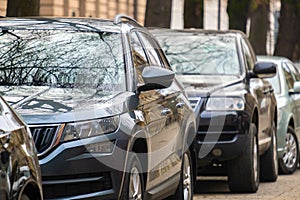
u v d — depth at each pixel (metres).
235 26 32.56
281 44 35.19
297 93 22.45
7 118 8.96
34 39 12.59
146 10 24.70
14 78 12.00
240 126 16.67
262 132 18.42
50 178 10.39
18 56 12.34
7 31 12.76
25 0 18.25
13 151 8.62
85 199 10.50
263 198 16.56
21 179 8.69
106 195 10.64
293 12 34.88
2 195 8.23
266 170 19.39
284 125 21.06
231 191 17.36
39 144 10.44
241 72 18.27
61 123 10.54
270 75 18.48
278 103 21.11
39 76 12.02
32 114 10.55
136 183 11.34
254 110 17.52
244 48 19.14
